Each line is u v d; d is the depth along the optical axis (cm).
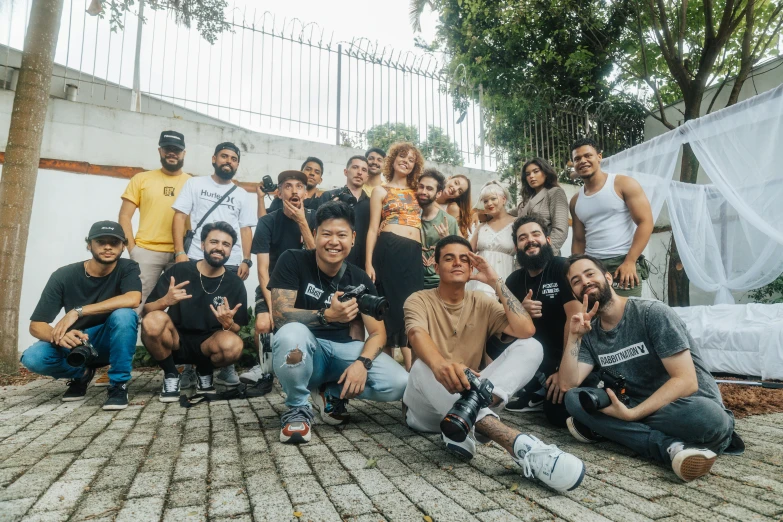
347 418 286
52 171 546
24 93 461
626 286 333
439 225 402
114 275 343
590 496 176
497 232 392
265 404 334
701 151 476
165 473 195
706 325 523
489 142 809
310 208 434
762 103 426
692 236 650
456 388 199
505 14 948
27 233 458
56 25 480
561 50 1011
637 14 934
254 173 639
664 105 1024
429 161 745
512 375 233
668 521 155
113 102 738
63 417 289
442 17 1036
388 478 193
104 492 175
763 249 577
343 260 291
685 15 893
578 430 247
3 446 230
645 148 528
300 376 248
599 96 1005
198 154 614
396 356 520
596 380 263
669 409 212
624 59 1012
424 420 248
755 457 225
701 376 228
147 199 446
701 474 189
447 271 243
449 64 971
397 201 372
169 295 326
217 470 200
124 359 317
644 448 216
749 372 471
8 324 440
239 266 437
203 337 350
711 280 635
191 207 430
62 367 326
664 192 507
